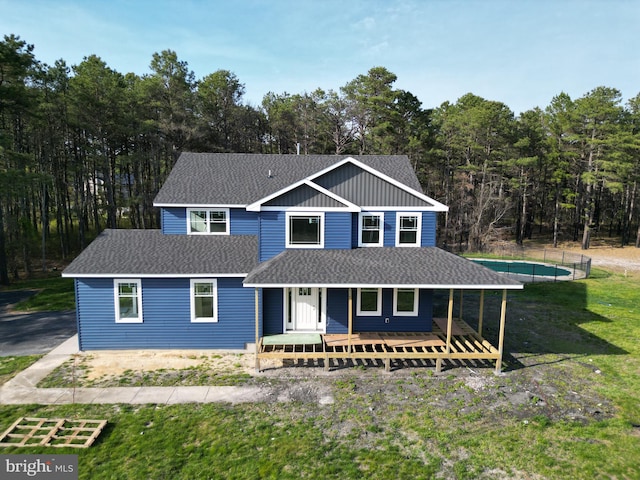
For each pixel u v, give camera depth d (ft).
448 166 158.71
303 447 32.19
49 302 76.28
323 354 46.42
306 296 54.24
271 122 176.14
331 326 54.49
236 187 67.46
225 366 48.32
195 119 135.95
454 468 29.78
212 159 75.05
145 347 52.90
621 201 181.06
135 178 142.72
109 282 51.52
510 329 62.69
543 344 56.29
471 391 42.22
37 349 53.26
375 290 54.54
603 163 143.23
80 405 38.55
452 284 45.75
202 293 52.70
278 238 55.21
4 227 102.47
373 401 39.96
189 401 39.60
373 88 141.69
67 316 67.56
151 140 134.41
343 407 38.70
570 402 39.99
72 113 111.45
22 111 90.63
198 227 64.18
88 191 141.28
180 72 133.39
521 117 157.38
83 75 113.19
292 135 176.55
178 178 68.90
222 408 38.29
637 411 38.27
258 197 65.16
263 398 40.37
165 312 52.49
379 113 138.62
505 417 37.06
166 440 32.91
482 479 28.63
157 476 28.66
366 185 57.57
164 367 47.88
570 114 154.51
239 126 161.17
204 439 33.17
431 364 48.96
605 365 49.16
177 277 51.44
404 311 54.80
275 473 28.96
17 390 41.63
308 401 39.83
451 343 52.29
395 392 41.88
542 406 39.14
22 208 127.75
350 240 55.88
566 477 28.91
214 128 150.51
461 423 36.01
